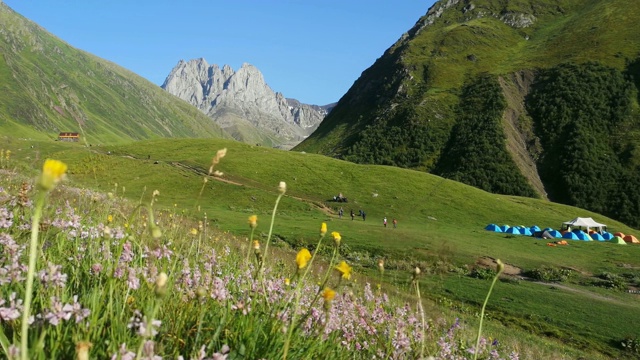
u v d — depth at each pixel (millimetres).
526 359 12492
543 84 186000
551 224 86938
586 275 46812
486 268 43219
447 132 175500
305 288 4738
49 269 2443
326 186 96688
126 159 97938
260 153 113750
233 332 2764
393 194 93688
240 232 46625
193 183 86875
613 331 29875
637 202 130125
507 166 148750
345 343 3922
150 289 2891
